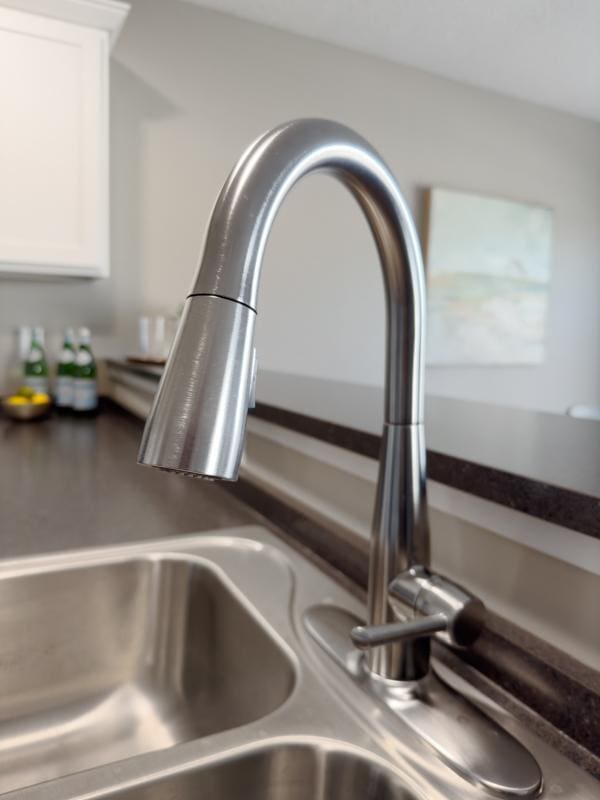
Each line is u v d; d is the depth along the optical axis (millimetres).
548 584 473
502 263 3260
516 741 385
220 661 604
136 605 674
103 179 1984
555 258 3508
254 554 702
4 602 619
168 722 614
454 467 520
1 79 1828
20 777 546
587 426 784
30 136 1881
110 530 767
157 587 679
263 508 869
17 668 627
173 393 232
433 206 3010
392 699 423
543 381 3549
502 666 457
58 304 2336
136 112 2389
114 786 341
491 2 2342
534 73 2975
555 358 3578
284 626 527
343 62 2783
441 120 3062
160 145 2445
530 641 463
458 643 394
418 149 3014
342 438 690
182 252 2527
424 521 429
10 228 1883
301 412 794
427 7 2406
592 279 3666
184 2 2436
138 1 2355
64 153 1926
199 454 225
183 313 248
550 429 743
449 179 3115
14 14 1814
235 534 757
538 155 3387
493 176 3250
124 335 2451
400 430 417
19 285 2271
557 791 348
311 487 822
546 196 3445
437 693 432
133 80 2373
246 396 241
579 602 446
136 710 631
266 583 617
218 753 368
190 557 684
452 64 2914
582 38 2594
